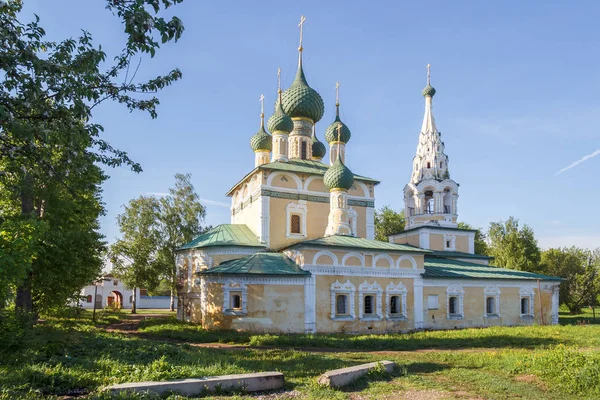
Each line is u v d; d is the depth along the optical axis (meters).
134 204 51.91
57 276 24.69
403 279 32.84
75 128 14.58
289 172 36.72
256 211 36.41
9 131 13.68
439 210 44.47
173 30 11.35
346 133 45.03
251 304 28.59
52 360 12.83
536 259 63.00
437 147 45.97
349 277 30.66
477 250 75.31
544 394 11.98
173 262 51.09
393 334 28.09
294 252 30.81
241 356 17.44
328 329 29.41
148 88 15.64
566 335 26.78
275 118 41.12
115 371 12.11
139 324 34.72
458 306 35.66
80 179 21.03
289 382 12.71
